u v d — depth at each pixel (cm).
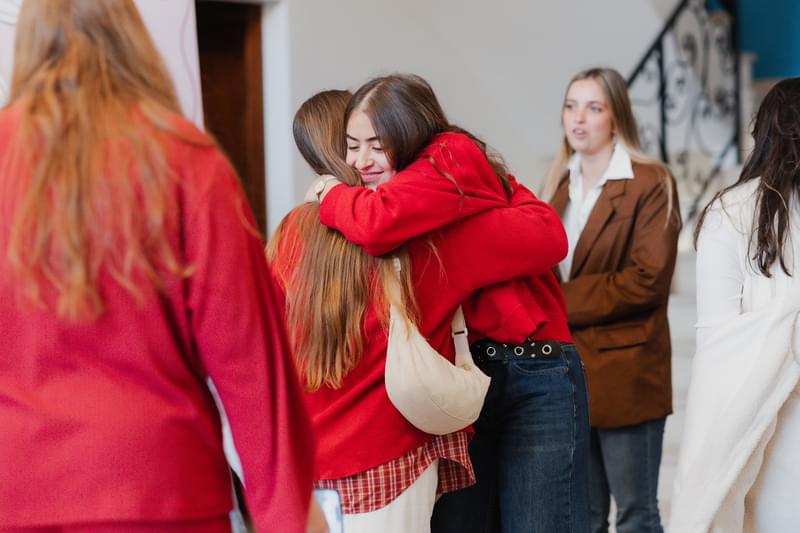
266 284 142
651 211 308
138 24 139
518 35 570
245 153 457
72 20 135
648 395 307
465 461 211
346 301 202
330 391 206
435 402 196
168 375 135
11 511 131
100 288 130
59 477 130
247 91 455
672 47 663
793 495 210
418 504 205
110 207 128
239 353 137
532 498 227
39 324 132
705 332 218
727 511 214
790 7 756
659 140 611
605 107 318
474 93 546
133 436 131
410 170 203
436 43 522
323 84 464
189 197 133
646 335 308
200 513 135
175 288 133
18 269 129
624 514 312
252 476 141
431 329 209
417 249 207
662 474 445
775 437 212
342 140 212
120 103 133
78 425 131
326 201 204
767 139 214
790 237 208
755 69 769
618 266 313
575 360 233
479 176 212
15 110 134
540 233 214
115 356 133
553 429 226
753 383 207
